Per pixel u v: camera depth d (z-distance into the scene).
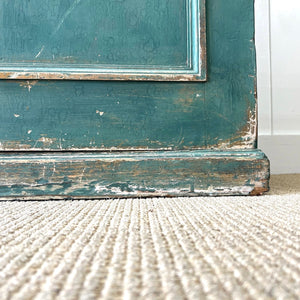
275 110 1.47
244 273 0.26
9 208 0.60
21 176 0.71
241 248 0.33
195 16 0.75
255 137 0.77
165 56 0.76
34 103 0.73
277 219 0.47
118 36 0.75
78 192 0.72
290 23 1.48
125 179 0.72
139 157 0.73
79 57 0.74
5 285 0.25
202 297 0.22
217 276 0.26
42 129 0.73
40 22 0.74
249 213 0.52
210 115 0.76
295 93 1.47
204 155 0.74
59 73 0.72
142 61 0.75
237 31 0.77
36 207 0.61
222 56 0.77
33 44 0.74
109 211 0.56
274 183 1.04
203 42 0.75
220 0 0.77
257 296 0.22
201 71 0.75
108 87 0.74
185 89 0.76
